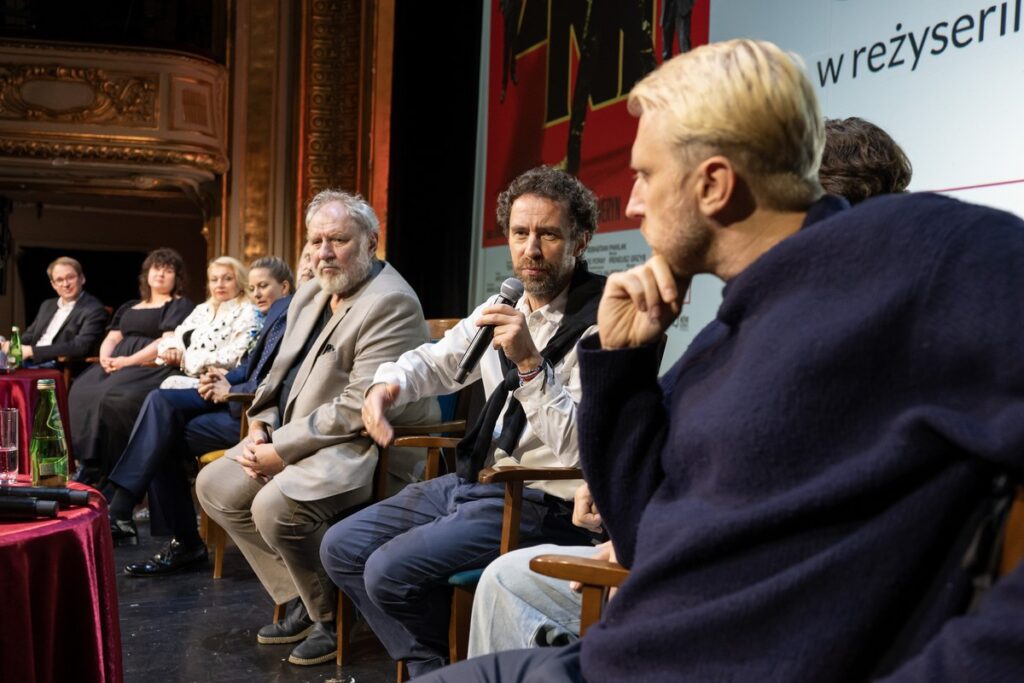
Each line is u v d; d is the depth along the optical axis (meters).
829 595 0.86
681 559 0.94
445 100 6.59
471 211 6.32
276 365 3.04
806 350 0.89
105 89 7.38
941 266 0.84
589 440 1.15
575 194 2.16
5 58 7.28
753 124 0.97
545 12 5.49
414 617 2.13
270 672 2.58
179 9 8.36
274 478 2.62
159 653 2.72
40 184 8.38
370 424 2.30
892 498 0.86
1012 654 0.70
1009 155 2.66
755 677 0.88
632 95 1.07
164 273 5.60
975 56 2.78
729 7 3.94
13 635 1.48
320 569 2.65
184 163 7.54
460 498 2.23
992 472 0.82
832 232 0.92
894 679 0.76
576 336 2.09
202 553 3.75
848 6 3.28
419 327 2.81
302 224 7.99
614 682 0.96
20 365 4.80
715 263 1.05
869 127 1.52
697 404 1.01
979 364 0.81
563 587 1.75
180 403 3.74
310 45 7.98
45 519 1.64
